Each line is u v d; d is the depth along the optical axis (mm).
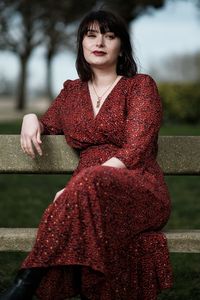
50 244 3129
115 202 3266
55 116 3947
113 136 3635
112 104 3664
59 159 4004
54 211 3148
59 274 3275
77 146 3752
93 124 3652
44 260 3131
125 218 3330
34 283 3158
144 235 3447
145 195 3402
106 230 3230
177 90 19109
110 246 3254
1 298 3127
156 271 3455
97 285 3301
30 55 31844
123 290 3346
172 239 3580
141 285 3438
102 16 3768
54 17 29422
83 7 28891
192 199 7758
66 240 3139
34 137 3703
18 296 3121
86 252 3137
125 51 3861
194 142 4012
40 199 7738
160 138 4012
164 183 3598
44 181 9180
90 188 3158
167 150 4008
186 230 3754
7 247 3656
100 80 3807
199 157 4012
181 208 7199
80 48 3859
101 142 3670
